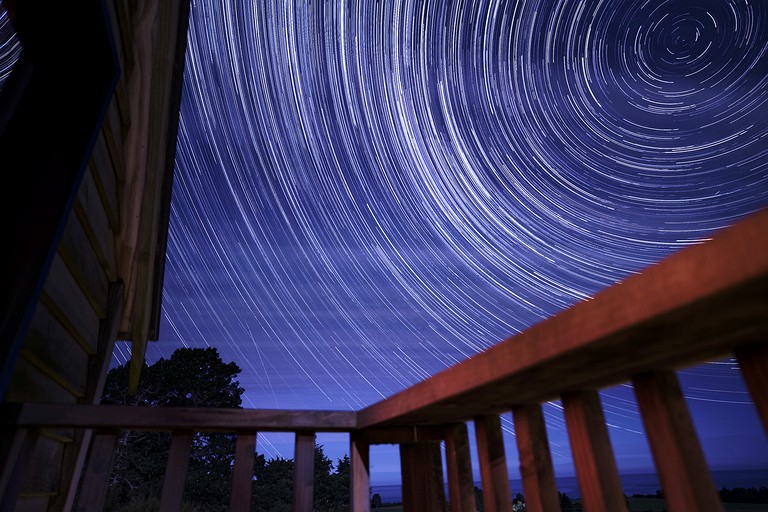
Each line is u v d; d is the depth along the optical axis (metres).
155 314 2.29
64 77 0.99
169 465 1.01
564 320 0.49
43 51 0.98
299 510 1.04
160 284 2.17
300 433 1.11
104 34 0.96
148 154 1.56
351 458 1.10
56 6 0.90
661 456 0.55
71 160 0.92
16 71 0.96
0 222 0.83
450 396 0.74
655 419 0.56
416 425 1.10
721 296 0.33
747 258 0.30
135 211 1.68
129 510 7.44
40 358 1.05
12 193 0.86
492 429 0.94
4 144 0.89
